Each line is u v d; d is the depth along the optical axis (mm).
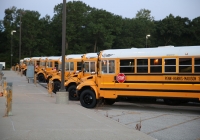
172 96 12367
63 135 7445
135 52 13188
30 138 7066
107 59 13594
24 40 79625
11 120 9297
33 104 13328
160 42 89938
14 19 95125
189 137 8281
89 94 13773
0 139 6934
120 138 7266
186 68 12148
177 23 86875
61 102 13711
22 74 39781
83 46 75812
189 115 12219
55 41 81062
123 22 84625
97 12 78000
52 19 83938
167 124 10219
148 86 12805
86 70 17125
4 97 15625
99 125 8836
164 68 12523
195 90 11961
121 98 14227
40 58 32969
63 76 14125
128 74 13188
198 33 89938
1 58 78625
